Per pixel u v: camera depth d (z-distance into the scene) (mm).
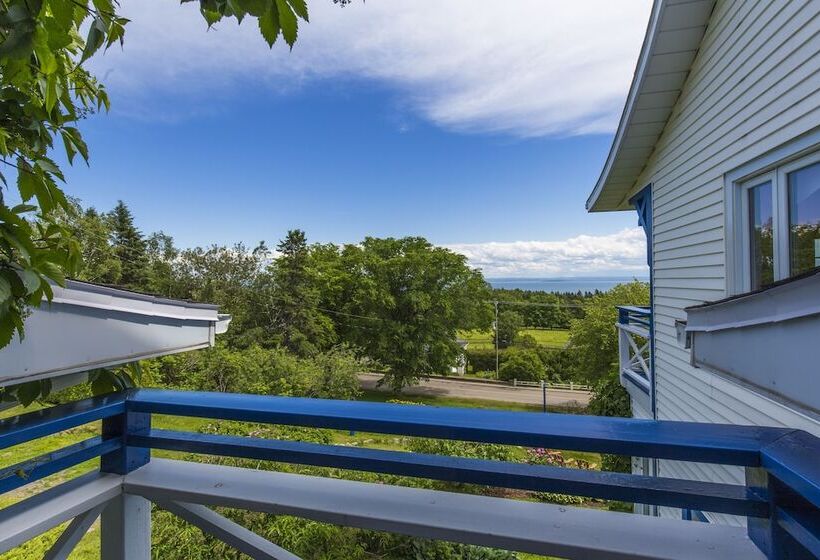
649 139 4816
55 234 1020
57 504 952
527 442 819
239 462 4258
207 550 3662
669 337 4664
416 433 875
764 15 2926
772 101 2830
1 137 865
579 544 762
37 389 1108
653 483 786
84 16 743
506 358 29797
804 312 1205
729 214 3383
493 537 803
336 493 954
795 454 673
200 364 14562
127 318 1284
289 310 22688
